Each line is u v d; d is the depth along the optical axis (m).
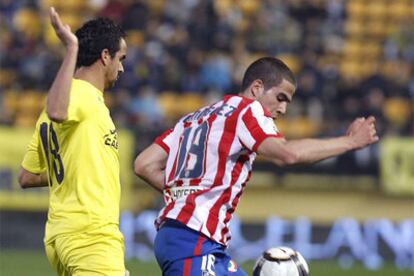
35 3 60.16
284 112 16.17
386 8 63.25
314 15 61.38
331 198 50.31
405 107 55.88
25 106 54.47
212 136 15.38
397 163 50.66
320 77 54.97
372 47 61.22
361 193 50.59
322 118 53.59
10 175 47.34
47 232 16.66
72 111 16.08
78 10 60.50
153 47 56.31
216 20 58.66
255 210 49.50
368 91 54.75
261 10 60.34
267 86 15.98
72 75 15.49
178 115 54.41
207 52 56.81
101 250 16.12
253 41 58.38
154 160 16.39
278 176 49.59
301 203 50.00
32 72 55.06
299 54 58.69
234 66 56.16
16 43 56.25
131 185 47.97
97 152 16.27
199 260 15.28
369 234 49.69
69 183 16.33
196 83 55.28
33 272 35.66
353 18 62.41
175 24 58.31
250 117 15.21
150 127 49.00
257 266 16.55
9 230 47.16
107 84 17.00
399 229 49.88
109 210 16.30
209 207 15.32
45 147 16.75
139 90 53.50
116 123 51.00
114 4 59.47
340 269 43.81
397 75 57.62
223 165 15.30
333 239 49.50
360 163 50.38
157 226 15.94
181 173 15.58
